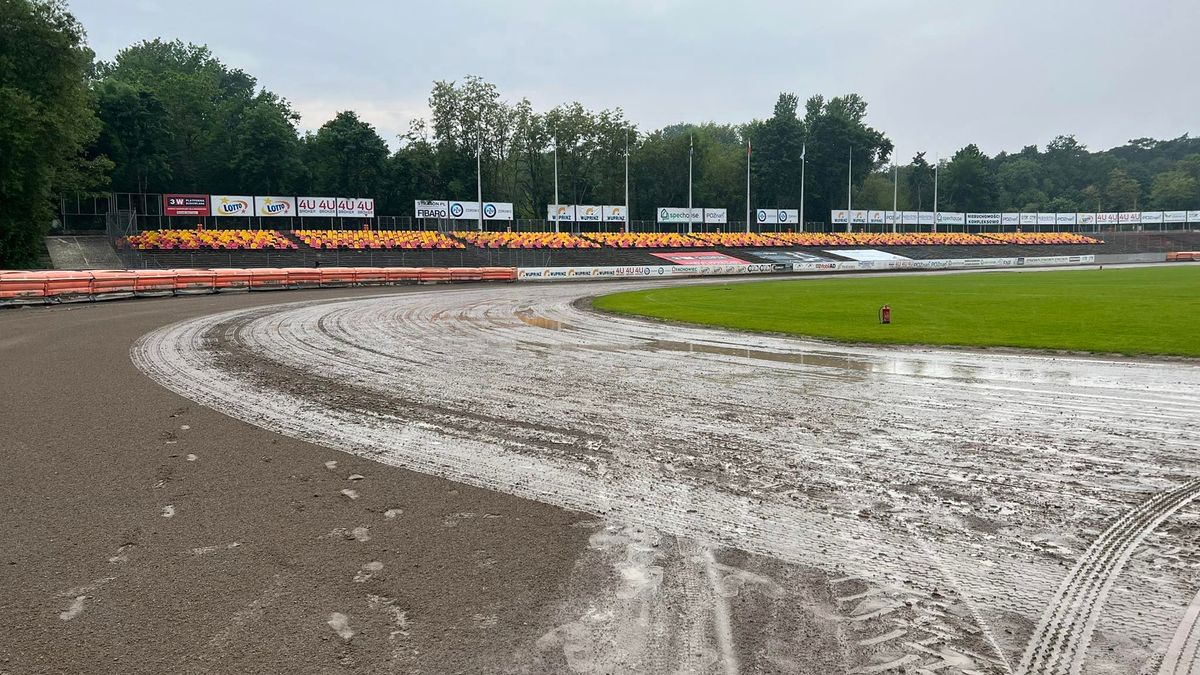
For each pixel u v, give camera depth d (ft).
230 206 159.22
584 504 16.22
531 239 201.26
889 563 13.16
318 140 233.14
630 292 103.24
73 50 116.78
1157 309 64.59
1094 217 311.68
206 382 31.40
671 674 9.62
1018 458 19.86
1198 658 10.03
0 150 105.40
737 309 71.46
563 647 10.28
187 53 279.49
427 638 10.53
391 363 37.52
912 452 20.45
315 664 9.86
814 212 333.62
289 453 20.30
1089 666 9.87
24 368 34.22
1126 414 25.25
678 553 13.55
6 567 12.82
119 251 139.23
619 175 285.02
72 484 17.38
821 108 369.50
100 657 10.04
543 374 34.14
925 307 70.33
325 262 155.12
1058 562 13.20
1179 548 13.80
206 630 10.75
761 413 25.61
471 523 15.05
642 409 26.30
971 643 10.45
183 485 17.38
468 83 245.04
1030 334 48.03
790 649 10.24
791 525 14.98
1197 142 607.78
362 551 13.58
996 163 521.24
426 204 189.06
